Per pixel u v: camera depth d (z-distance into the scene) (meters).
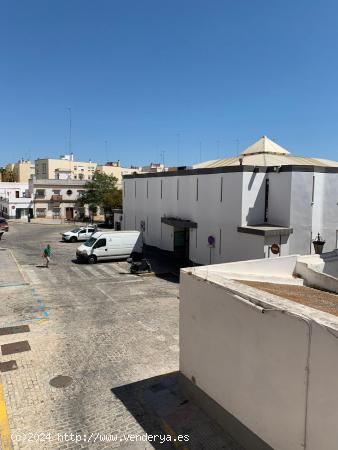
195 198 24.97
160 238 29.84
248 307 6.39
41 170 83.19
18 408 8.09
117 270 23.09
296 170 20.30
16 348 11.11
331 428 5.05
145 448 6.86
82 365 10.10
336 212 22.00
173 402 8.27
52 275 21.30
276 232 19.62
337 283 10.22
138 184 33.31
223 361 7.10
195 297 7.86
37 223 54.31
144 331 12.61
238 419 6.79
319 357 5.17
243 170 20.86
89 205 57.25
